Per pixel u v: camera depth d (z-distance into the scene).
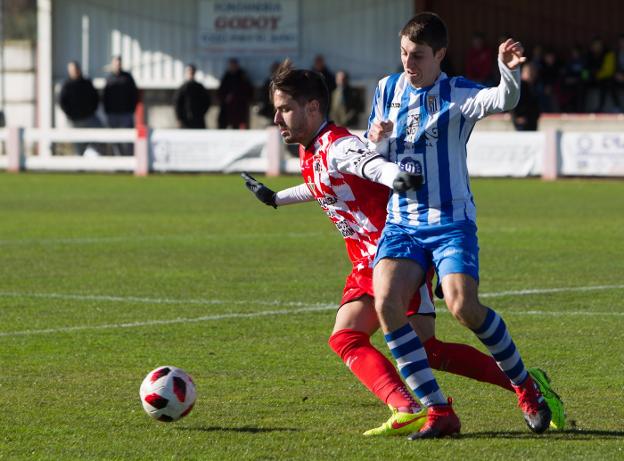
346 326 15.26
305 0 83.88
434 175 15.04
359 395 17.47
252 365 19.70
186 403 15.44
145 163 70.12
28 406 16.72
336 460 13.70
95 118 74.94
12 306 25.78
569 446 14.38
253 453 14.03
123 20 85.94
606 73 76.25
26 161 72.88
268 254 34.78
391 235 15.04
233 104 78.12
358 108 78.56
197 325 23.50
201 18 85.00
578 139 64.31
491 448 14.24
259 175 68.50
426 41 14.88
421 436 14.70
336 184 15.15
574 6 84.62
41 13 85.50
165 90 86.25
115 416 16.11
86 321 23.98
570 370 19.25
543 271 30.95
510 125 72.06
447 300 14.52
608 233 39.81
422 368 14.60
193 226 42.69
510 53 14.19
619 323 23.55
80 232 40.56
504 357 14.81
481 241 37.69
